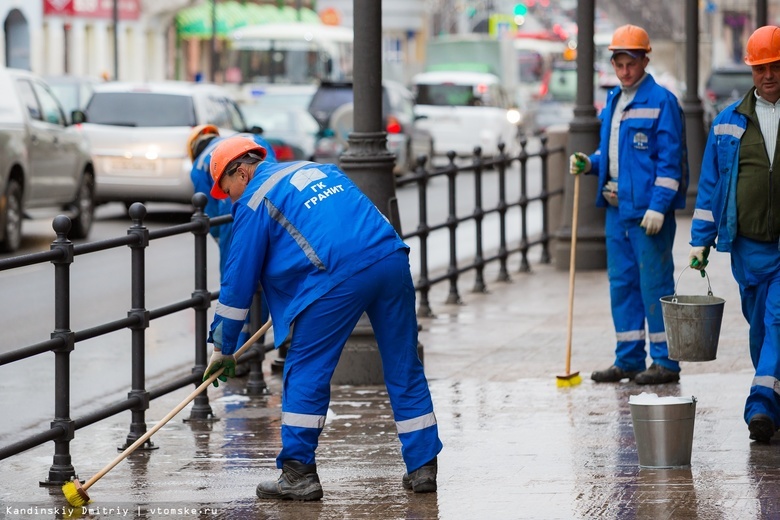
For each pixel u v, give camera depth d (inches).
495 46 4645.7
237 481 676.7
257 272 629.0
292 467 633.6
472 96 3619.6
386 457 713.6
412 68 5999.0
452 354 1018.1
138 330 757.3
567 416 797.9
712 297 763.4
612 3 6884.8
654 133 864.9
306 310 623.8
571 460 693.3
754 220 719.1
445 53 4675.2
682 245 1689.2
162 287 1438.2
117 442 783.7
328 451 729.0
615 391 868.6
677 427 668.7
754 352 748.6
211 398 900.6
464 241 1929.1
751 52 711.1
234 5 5733.3
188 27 5487.2
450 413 812.6
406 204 2436.0
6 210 1654.8
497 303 1298.0
